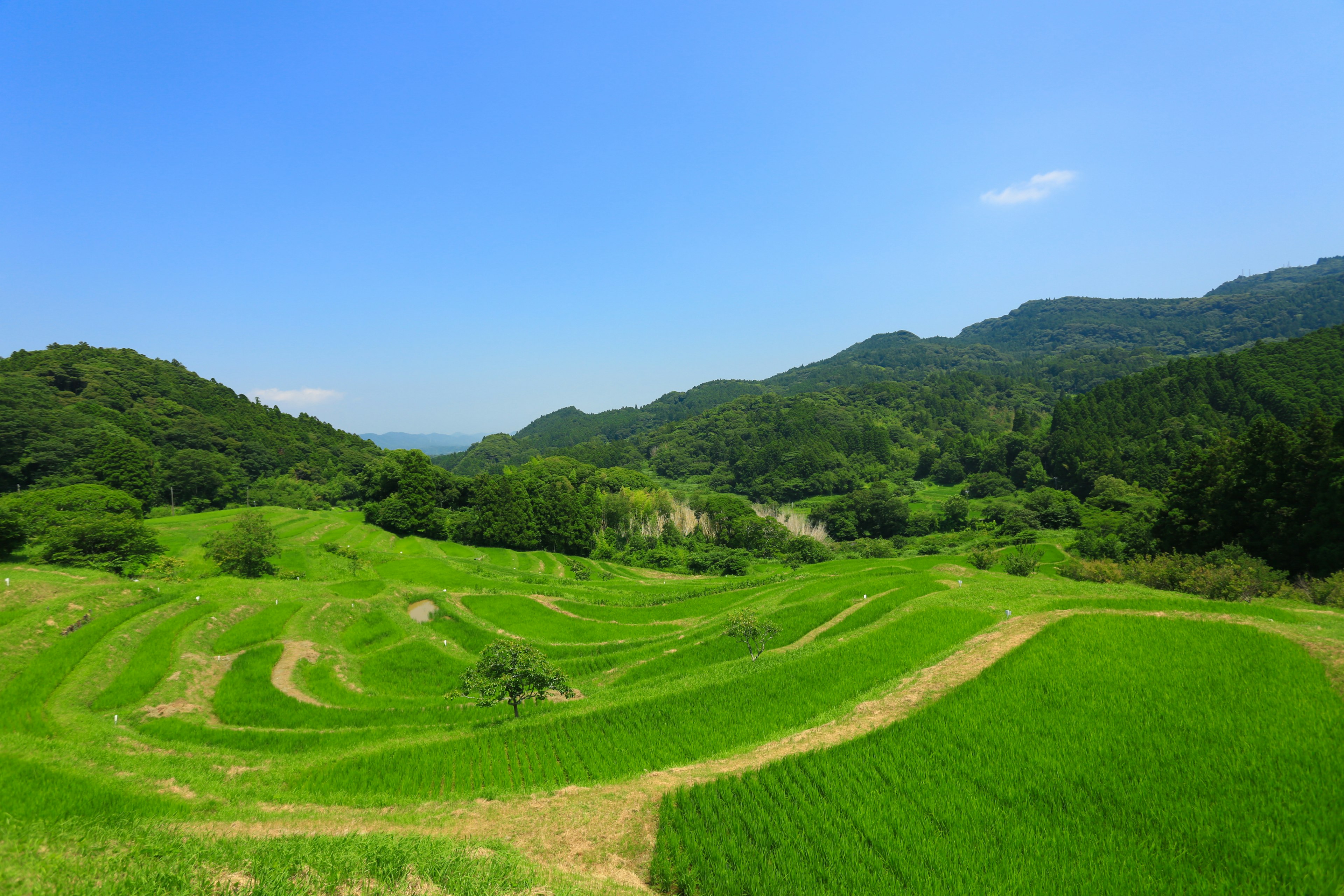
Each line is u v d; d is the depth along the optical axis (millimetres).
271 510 111875
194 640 44719
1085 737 21359
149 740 29938
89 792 20750
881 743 22375
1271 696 22984
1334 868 14398
